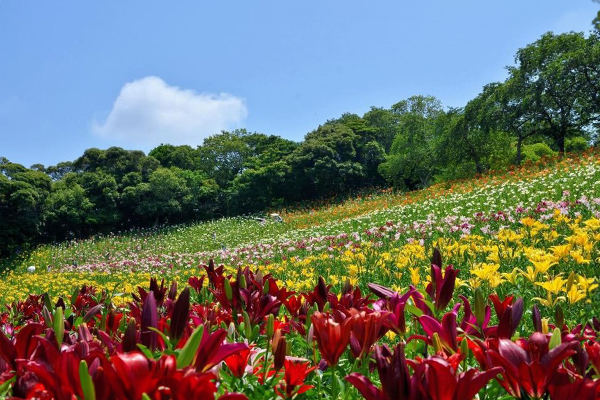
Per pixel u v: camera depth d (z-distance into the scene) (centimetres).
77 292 229
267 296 175
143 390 65
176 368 73
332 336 106
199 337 79
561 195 1061
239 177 4262
